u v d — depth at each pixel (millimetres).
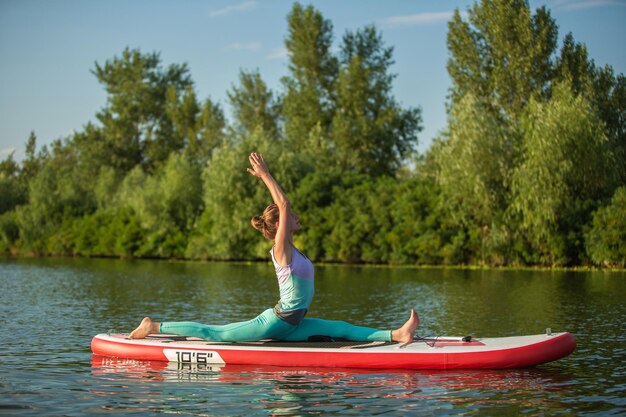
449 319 13641
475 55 45688
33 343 10625
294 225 8602
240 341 8906
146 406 6730
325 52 62438
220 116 75375
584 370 8383
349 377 7922
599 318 13688
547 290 20625
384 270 33844
